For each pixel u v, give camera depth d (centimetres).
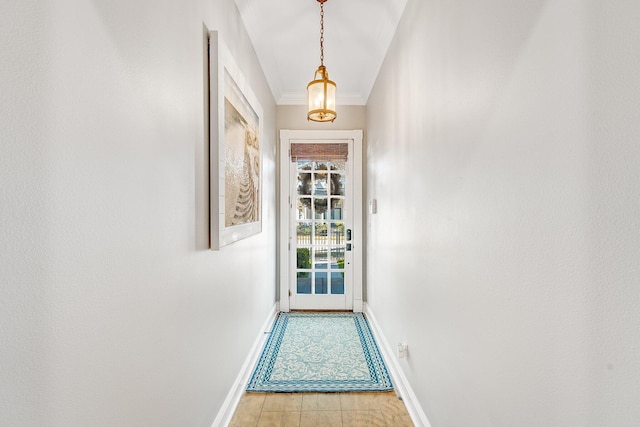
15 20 63
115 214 92
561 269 79
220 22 182
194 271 145
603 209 68
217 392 175
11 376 63
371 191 358
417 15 190
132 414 100
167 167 121
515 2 96
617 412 65
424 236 177
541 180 86
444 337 149
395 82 244
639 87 60
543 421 85
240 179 207
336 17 242
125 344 97
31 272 67
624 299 63
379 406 209
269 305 343
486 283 113
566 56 77
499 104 105
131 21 99
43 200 69
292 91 385
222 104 169
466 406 128
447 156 146
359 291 394
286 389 226
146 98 107
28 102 65
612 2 65
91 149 83
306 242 402
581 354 73
